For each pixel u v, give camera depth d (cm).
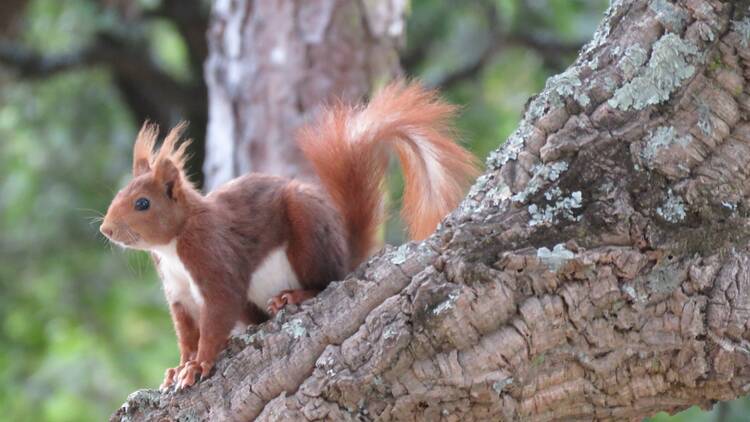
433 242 670
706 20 648
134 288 2184
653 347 652
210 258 786
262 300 830
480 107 1897
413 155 834
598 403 666
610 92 658
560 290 641
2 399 2017
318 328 677
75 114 2069
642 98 651
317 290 810
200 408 705
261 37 1220
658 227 644
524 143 670
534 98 684
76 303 2142
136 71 1962
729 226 647
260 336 695
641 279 645
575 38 1911
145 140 861
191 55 1969
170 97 1988
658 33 659
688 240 645
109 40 1953
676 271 646
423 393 647
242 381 695
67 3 1978
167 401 719
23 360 2116
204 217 795
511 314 641
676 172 645
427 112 834
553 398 657
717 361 650
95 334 2120
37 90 2064
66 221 2080
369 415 656
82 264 2136
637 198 646
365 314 669
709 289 647
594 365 652
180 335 824
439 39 1933
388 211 987
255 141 1206
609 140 651
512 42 1928
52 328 2123
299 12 1216
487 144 1809
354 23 1215
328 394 659
